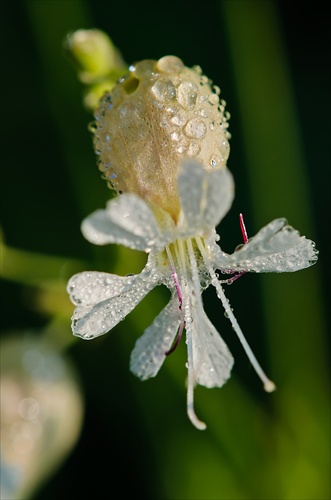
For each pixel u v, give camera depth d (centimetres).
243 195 17
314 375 16
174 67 13
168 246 13
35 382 16
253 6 16
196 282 13
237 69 17
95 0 18
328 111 17
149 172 13
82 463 17
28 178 18
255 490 16
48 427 16
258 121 16
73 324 13
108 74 15
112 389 17
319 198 17
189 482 16
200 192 12
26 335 16
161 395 16
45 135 18
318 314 16
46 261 16
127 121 13
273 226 13
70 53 15
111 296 13
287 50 17
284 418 16
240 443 16
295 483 16
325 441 16
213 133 13
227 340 17
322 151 17
